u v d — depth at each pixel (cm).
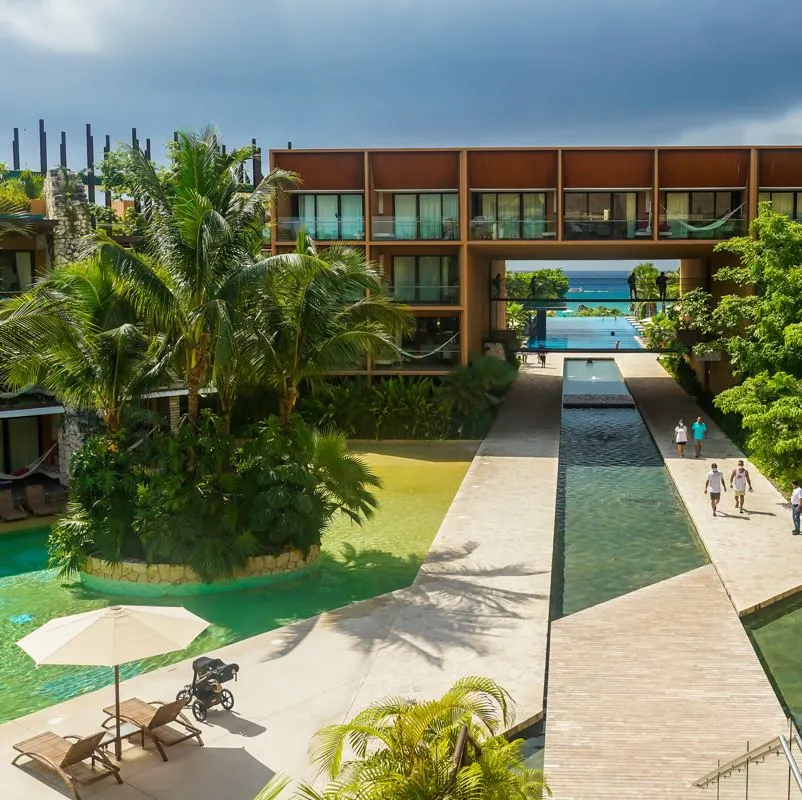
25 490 2742
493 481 2788
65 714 1277
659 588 1791
